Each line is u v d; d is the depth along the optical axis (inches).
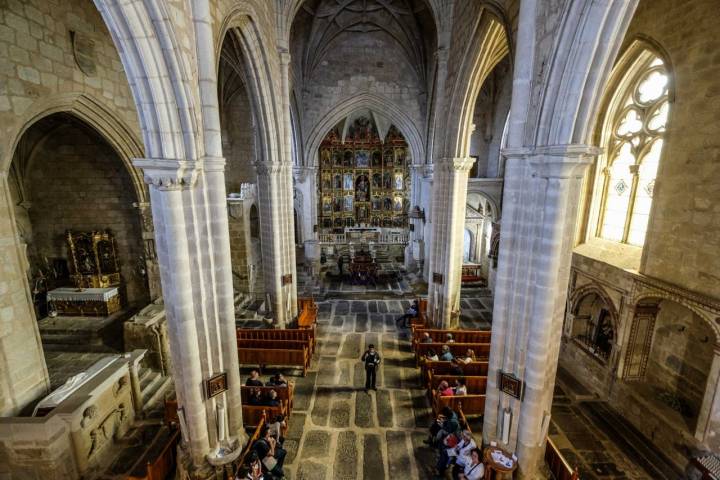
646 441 346.6
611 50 205.8
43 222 550.3
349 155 1283.2
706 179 295.6
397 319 632.4
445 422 311.9
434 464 323.3
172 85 234.4
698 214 303.0
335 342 555.8
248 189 764.6
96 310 541.0
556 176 236.5
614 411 391.9
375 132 1261.1
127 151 474.0
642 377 385.4
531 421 274.7
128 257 565.6
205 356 287.6
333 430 363.9
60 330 499.2
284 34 503.2
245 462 297.0
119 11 203.6
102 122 435.8
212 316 288.5
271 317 583.2
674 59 323.3
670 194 330.6
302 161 910.4
